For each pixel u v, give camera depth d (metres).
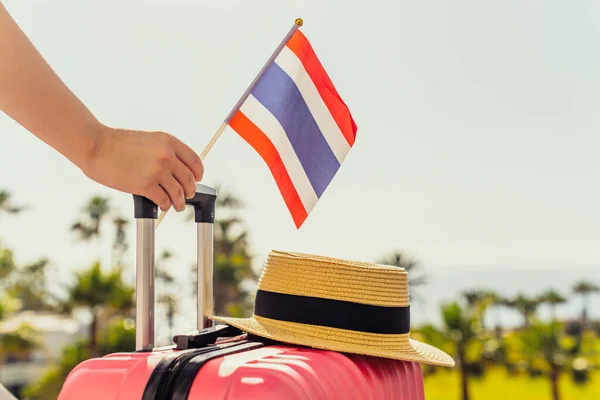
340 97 1.75
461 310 38.41
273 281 1.39
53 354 43.50
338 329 1.35
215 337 1.33
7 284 44.56
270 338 1.30
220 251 47.72
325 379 1.14
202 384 1.07
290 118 1.69
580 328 44.34
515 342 40.06
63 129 1.11
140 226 1.24
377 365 1.37
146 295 1.25
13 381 43.31
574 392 46.66
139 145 1.15
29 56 1.08
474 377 40.56
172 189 1.19
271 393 1.04
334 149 1.74
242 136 1.64
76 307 40.59
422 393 1.59
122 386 1.10
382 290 1.41
